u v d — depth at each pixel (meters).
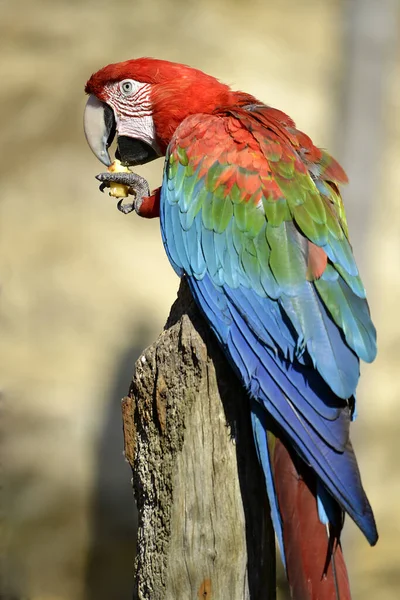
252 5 23.72
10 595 14.12
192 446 6.46
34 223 18.42
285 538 6.20
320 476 6.25
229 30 22.64
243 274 7.27
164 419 6.50
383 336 16.62
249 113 8.16
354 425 14.35
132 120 8.88
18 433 15.48
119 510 15.05
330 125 19.83
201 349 6.42
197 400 6.45
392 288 17.16
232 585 6.46
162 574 6.52
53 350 16.69
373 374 16.03
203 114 8.23
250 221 7.45
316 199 7.53
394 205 18.41
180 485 6.46
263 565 6.57
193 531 6.45
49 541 14.77
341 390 6.50
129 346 16.67
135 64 8.79
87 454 15.45
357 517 6.13
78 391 16.08
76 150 19.66
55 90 20.70
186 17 22.84
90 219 18.56
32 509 14.94
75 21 22.62
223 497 6.45
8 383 16.08
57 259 17.83
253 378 6.60
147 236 18.42
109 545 14.80
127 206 8.44
